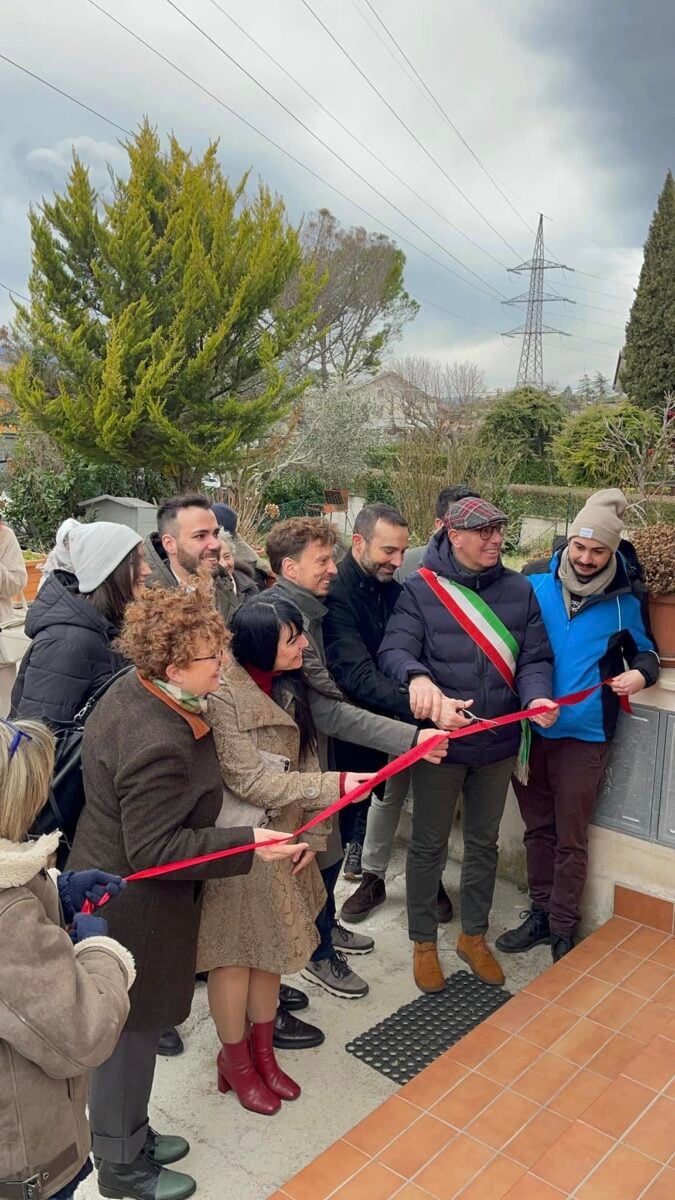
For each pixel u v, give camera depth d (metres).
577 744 3.02
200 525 3.30
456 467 16.48
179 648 1.90
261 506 19.56
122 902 1.97
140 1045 2.05
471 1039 2.57
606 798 3.20
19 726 1.46
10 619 5.17
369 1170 2.09
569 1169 2.08
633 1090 2.35
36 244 15.79
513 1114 2.27
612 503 2.92
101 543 2.63
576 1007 2.71
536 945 3.35
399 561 3.12
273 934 2.36
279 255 17.02
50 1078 1.42
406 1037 2.84
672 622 3.02
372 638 3.15
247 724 2.32
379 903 3.64
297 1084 2.58
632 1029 2.61
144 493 17.28
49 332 15.52
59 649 2.50
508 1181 2.05
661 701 3.02
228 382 17.80
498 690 2.87
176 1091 2.61
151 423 15.77
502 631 2.86
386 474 18.92
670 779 3.04
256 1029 2.54
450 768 2.91
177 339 15.88
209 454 16.41
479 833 3.08
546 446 22.05
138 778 1.91
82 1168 1.53
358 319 35.56
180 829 1.97
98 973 1.49
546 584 3.10
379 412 23.30
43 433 15.93
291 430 18.62
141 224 16.20
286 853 2.09
